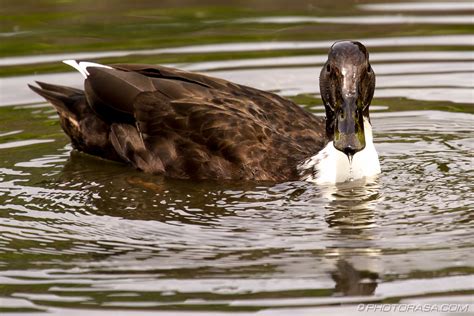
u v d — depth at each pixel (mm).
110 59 18000
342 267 10914
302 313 10031
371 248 11367
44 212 12656
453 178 13555
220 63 17938
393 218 12227
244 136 13750
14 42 19078
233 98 14391
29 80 17328
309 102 16484
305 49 18547
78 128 15008
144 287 10586
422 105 16391
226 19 20328
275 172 13625
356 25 19750
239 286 10562
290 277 10727
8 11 20797
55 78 17344
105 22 20219
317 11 20688
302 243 11562
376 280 10625
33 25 20016
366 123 13789
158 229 12055
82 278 10812
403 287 10477
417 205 12625
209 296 10375
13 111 16406
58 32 19625
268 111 14430
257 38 19188
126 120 14477
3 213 12625
